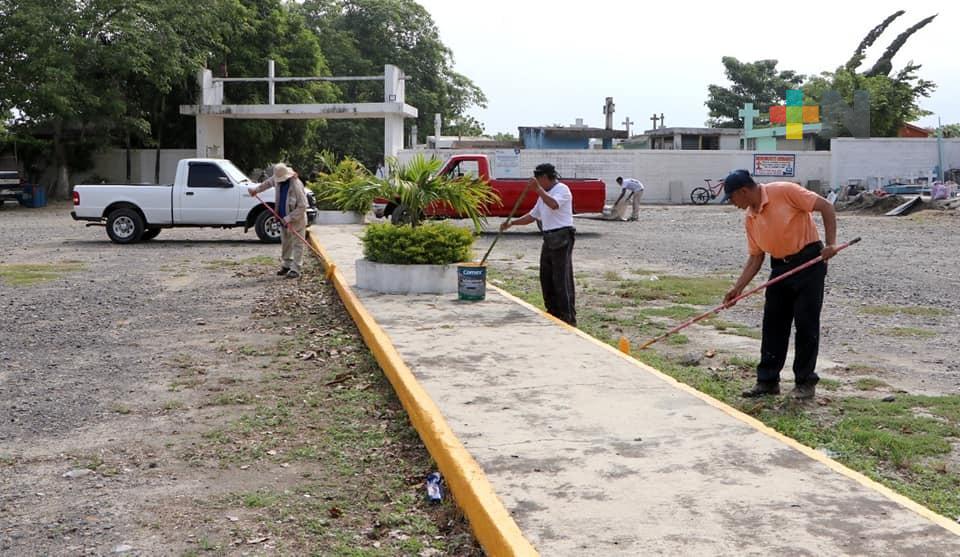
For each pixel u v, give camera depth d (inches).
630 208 1396.4
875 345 342.0
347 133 2331.4
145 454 221.6
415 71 2495.1
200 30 1460.4
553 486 171.2
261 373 304.2
